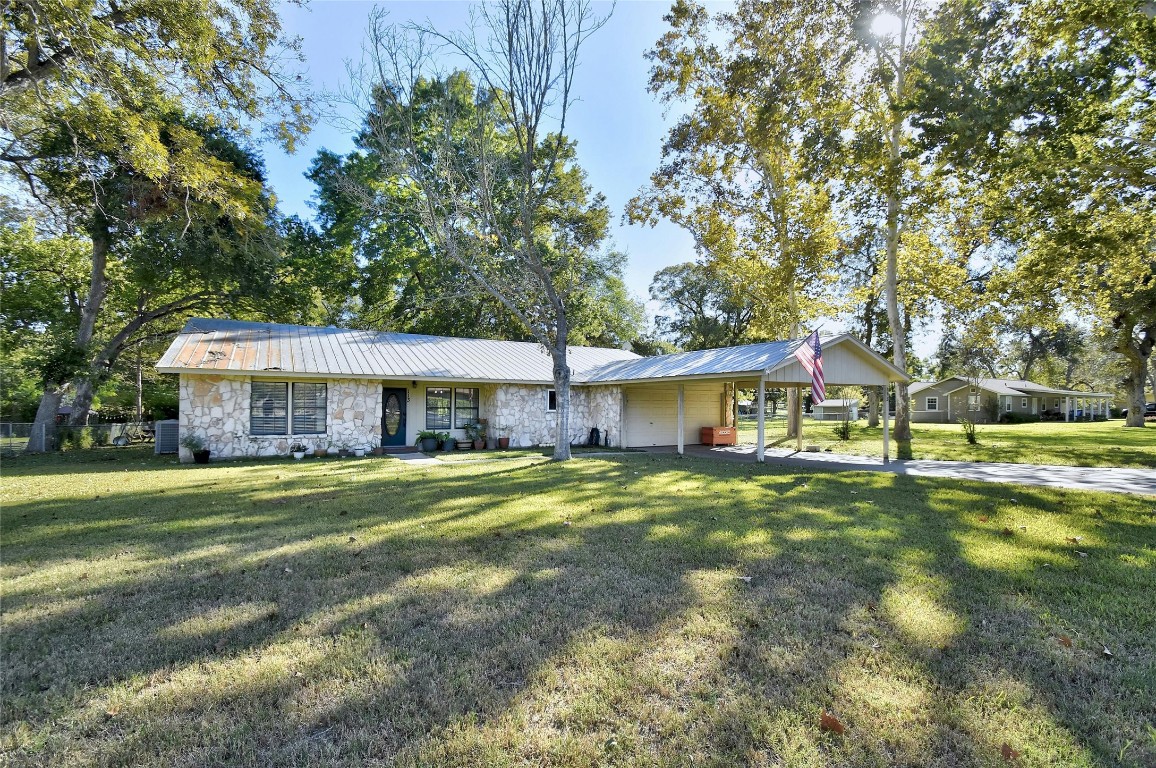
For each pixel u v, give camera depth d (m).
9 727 2.44
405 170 14.23
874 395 31.39
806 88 12.53
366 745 2.32
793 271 18.61
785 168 18.72
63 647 3.20
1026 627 3.50
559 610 3.72
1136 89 10.60
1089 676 2.92
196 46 10.34
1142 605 3.88
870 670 2.94
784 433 25.83
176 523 6.24
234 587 4.17
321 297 27.58
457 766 2.18
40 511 6.92
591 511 7.00
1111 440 19.42
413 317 26.44
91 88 9.84
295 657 3.08
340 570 4.58
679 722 2.47
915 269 19.73
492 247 16.50
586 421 19.42
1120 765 2.21
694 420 19.86
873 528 6.12
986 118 8.80
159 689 2.74
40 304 22.95
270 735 2.38
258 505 7.36
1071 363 48.53
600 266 20.80
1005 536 5.82
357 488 8.87
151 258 18.42
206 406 13.53
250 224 13.52
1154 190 10.86
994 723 2.48
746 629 3.43
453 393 17.83
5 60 8.94
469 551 5.15
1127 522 6.55
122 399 31.69
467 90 14.62
